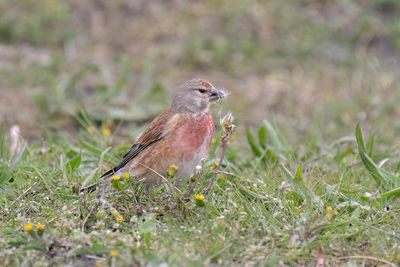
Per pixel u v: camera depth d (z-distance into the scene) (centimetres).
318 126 1476
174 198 877
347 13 2114
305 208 870
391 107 1677
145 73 1750
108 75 1719
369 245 798
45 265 745
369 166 990
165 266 734
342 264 771
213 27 2047
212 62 1922
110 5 2120
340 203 903
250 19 2064
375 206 891
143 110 1563
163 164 957
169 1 2130
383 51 2016
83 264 761
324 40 2027
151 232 801
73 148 1156
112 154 1125
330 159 1136
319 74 1884
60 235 803
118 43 2003
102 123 1477
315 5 2125
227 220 816
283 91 1786
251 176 1008
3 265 748
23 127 1507
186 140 957
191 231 798
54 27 2047
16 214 880
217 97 980
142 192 938
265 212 855
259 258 759
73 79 1662
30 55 1936
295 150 1181
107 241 782
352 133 1498
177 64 1922
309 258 772
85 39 2020
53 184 964
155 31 2039
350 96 1762
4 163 1027
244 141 1355
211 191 908
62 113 1559
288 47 1988
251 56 1958
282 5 2116
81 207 872
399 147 1248
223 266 745
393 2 2134
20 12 2075
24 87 1761
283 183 900
